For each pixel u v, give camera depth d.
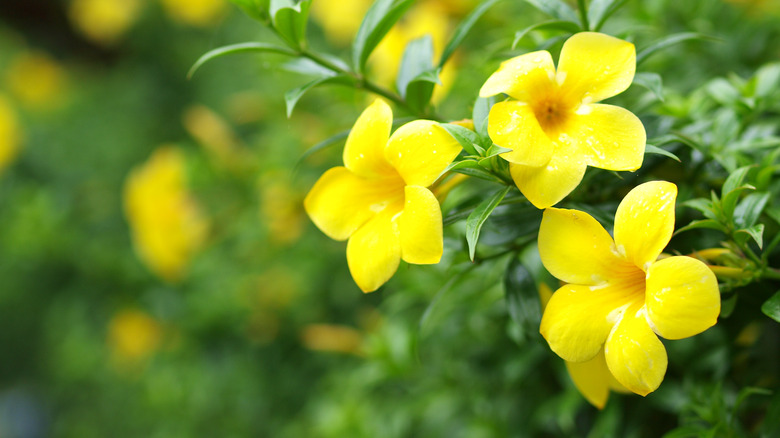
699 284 0.46
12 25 2.58
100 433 1.44
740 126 0.59
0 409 1.95
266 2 0.56
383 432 0.77
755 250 0.55
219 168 1.06
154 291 1.20
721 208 0.51
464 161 0.49
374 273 0.50
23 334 1.79
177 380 1.14
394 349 0.75
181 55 1.87
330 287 1.08
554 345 0.49
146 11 1.96
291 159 0.96
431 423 0.75
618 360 0.48
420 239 0.49
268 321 1.11
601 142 0.48
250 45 0.56
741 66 0.72
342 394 0.90
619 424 0.63
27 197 1.44
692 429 0.55
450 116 0.70
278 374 1.11
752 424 0.60
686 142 0.52
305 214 0.97
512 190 0.53
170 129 1.87
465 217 0.52
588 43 0.49
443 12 0.85
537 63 0.49
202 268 1.15
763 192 0.54
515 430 0.67
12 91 2.14
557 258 0.49
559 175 0.48
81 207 1.57
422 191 0.49
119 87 2.00
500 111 0.49
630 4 0.76
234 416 1.13
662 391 0.61
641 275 0.49
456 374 0.73
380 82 0.82
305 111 1.03
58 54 2.54
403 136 0.50
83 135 1.79
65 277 1.48
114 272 1.31
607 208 0.54
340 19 1.24
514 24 0.76
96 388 1.52
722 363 0.59
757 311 0.55
